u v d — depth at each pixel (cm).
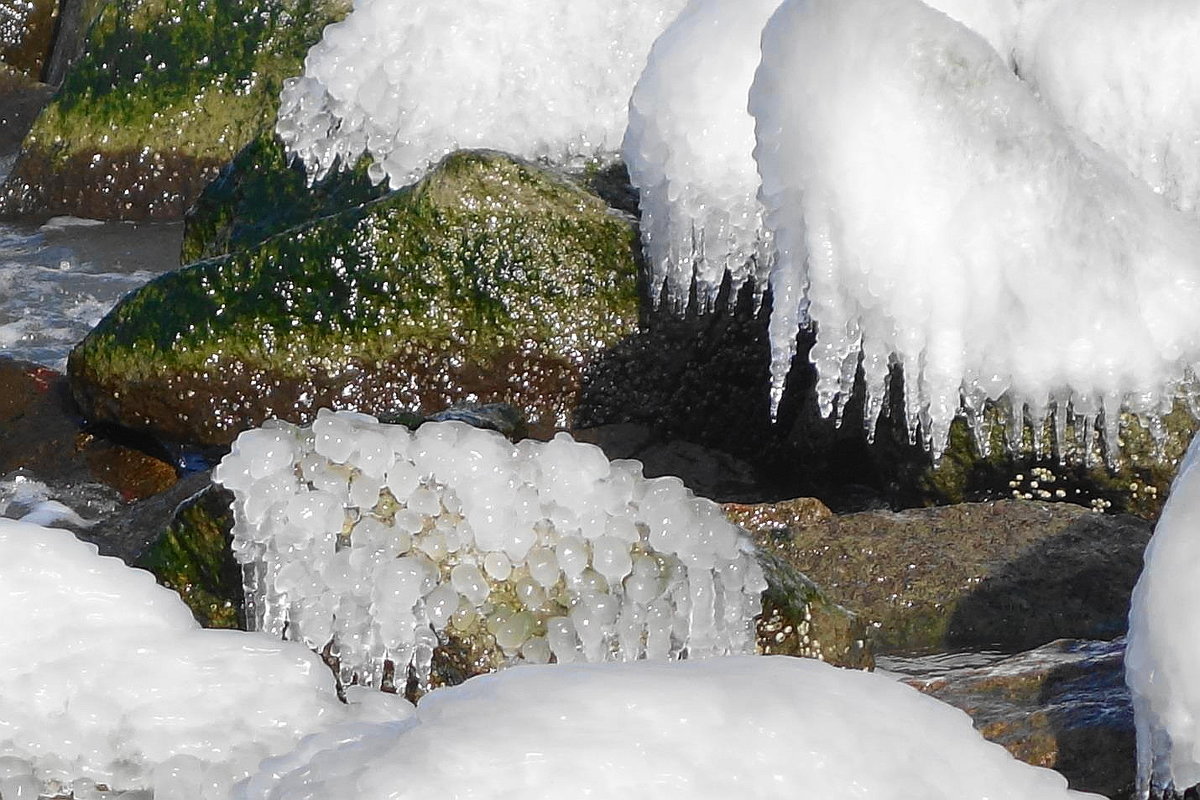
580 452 663
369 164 1200
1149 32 982
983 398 862
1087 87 998
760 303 974
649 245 995
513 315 1007
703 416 1002
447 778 458
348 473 663
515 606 653
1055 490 874
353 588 655
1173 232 875
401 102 1195
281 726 598
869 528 809
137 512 916
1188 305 854
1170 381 850
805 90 855
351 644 658
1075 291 848
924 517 813
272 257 1034
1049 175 855
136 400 1027
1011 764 504
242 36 1505
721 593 662
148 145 1513
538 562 654
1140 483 858
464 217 1011
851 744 487
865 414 873
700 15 1002
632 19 1196
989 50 862
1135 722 561
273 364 1022
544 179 1017
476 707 485
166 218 1518
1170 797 546
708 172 970
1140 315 850
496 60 1193
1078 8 1013
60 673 604
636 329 998
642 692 489
